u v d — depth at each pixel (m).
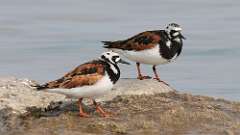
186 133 15.45
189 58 32.59
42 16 45.75
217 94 25.42
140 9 48.69
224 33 39.34
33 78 27.80
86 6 50.53
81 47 34.84
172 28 19.39
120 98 17.80
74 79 15.77
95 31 39.91
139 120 15.98
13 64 30.97
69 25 42.16
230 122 16.44
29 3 51.88
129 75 28.03
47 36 38.25
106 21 43.69
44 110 16.89
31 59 31.95
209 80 27.98
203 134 15.44
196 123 16.17
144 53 19.14
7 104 16.86
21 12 47.53
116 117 16.23
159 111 16.72
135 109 16.89
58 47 34.91
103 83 15.95
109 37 37.94
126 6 50.28
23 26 41.84
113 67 16.22
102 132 15.18
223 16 45.50
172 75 28.94
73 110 16.89
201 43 36.34
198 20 44.00
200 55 33.28
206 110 17.06
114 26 41.72
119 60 16.30
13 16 45.75
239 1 52.06
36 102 17.28
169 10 48.25
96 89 15.93
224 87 26.70
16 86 18.30
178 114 16.52
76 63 30.84
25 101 17.23
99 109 16.44
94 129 15.33
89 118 16.12
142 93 18.22
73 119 16.00
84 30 40.28
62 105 17.23
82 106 17.16
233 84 27.20
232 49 34.69
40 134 14.96
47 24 42.62
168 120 16.14
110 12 47.50
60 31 40.00
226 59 32.44
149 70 29.33
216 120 16.48
